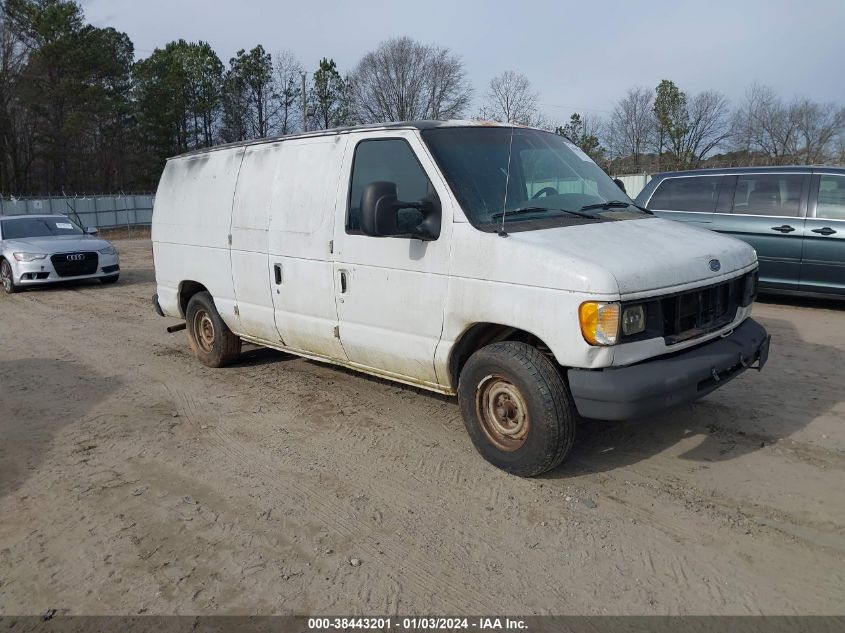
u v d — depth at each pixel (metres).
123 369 6.95
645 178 31.80
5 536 3.67
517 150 4.67
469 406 4.22
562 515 3.70
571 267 3.57
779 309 8.73
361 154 4.76
